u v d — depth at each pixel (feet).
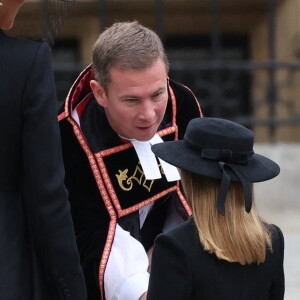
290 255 89.76
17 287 37.91
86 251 42.80
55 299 39.04
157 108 41.01
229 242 37.50
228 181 37.14
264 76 120.06
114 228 42.52
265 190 109.70
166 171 43.45
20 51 38.14
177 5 126.00
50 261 38.19
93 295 43.42
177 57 131.13
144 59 39.88
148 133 41.45
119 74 40.14
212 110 114.73
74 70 111.04
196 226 37.99
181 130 45.70
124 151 43.09
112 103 41.04
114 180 42.88
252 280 38.32
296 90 116.37
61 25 40.24
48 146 37.88
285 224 102.68
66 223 38.27
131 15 124.06
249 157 38.60
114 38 40.40
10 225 38.14
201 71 115.34
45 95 38.06
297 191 109.60
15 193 38.63
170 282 37.55
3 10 38.68
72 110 43.50
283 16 119.75
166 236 38.01
